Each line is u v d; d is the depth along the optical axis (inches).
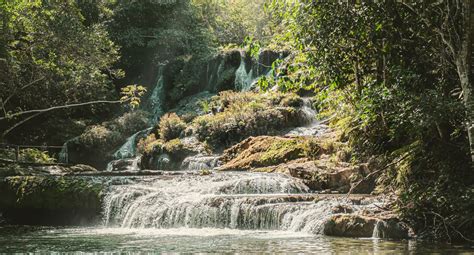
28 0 996.6
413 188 402.9
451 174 387.2
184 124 1028.5
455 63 370.9
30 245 398.3
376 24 394.6
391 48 414.9
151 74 1525.6
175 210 507.5
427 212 388.8
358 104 407.8
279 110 925.8
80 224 580.7
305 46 435.8
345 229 400.5
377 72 442.3
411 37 413.7
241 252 328.2
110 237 439.8
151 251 346.0
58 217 597.9
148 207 530.6
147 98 1465.3
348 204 454.0
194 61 1416.1
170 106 1375.5
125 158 1082.1
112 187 586.6
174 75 1429.6
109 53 1119.0
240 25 1665.8
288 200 480.1
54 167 818.2
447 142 392.8
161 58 1533.0
